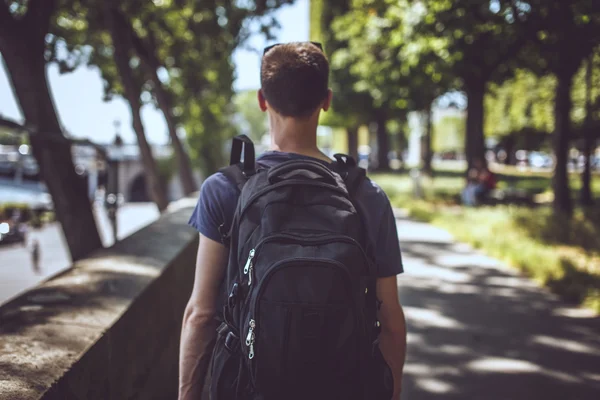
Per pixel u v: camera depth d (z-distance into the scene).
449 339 5.74
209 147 29.56
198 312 1.71
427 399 4.33
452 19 11.04
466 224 13.80
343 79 37.56
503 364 5.06
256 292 1.48
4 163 59.22
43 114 8.22
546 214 14.93
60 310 2.40
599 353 5.32
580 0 9.77
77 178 8.43
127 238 4.61
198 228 1.71
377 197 1.75
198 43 18.75
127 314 2.52
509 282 8.30
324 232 1.54
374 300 1.70
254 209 1.59
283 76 1.73
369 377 1.59
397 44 14.91
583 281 7.84
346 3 26.98
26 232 43.56
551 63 13.90
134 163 80.44
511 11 10.45
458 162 86.12
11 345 1.95
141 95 20.67
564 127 15.68
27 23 8.12
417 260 10.00
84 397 1.92
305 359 1.46
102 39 17.31
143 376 2.83
